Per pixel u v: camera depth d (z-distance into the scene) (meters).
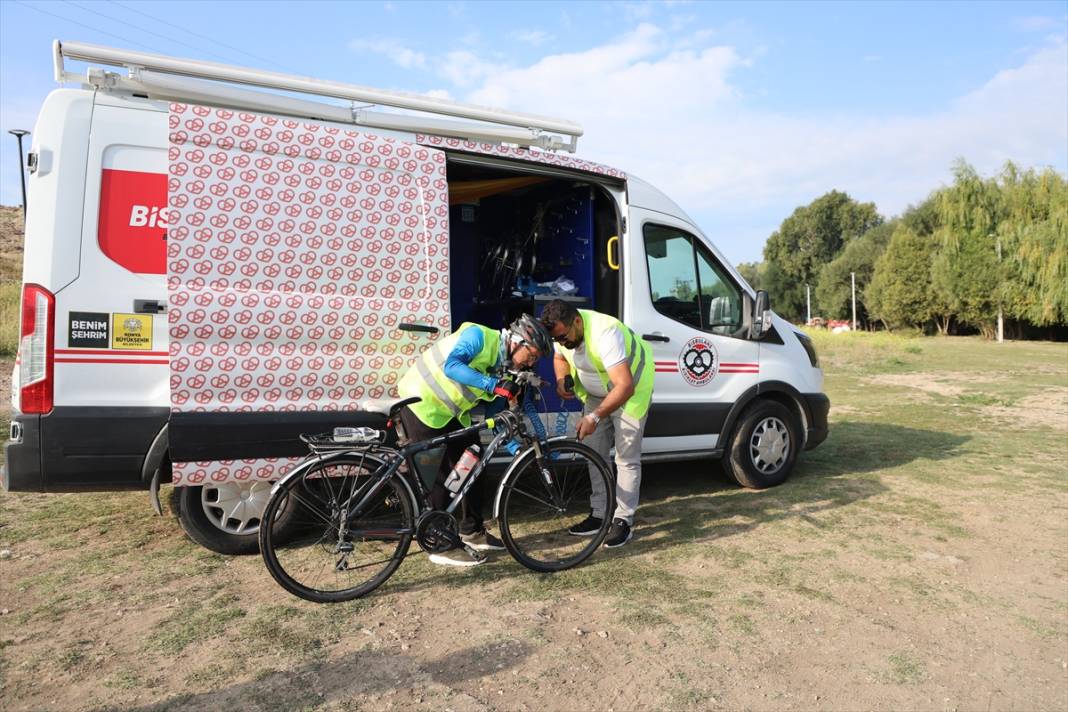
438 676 2.99
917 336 45.84
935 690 3.02
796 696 2.93
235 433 3.85
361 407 4.20
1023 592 4.06
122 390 3.77
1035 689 3.05
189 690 2.83
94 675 2.92
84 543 4.41
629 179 5.58
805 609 3.75
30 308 3.63
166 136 3.88
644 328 5.52
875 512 5.48
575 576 4.12
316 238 4.11
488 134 4.86
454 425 4.25
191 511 4.11
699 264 5.96
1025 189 38.31
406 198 4.39
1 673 2.92
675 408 5.65
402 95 4.46
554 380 5.42
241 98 4.04
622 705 2.82
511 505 4.68
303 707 2.74
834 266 60.78
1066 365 20.03
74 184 3.69
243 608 3.58
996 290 37.91
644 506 5.56
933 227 48.72
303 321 4.04
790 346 6.36
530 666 3.09
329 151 4.19
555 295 5.86
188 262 3.79
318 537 4.42
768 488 6.14
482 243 7.09
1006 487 6.27
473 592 3.88
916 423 9.81
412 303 4.37
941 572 4.31
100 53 3.70
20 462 3.63
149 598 3.66
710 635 3.42
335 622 3.47
